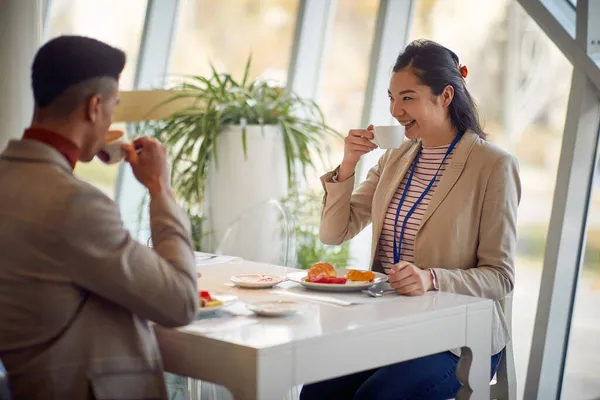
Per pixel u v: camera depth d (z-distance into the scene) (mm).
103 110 1879
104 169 6031
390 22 4555
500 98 4039
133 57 5820
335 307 2219
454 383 2443
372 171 3016
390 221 2748
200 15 5531
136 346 1853
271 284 2484
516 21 3947
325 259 4516
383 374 2430
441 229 2594
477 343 2307
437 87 2629
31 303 1754
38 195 1754
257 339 1869
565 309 3727
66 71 1815
